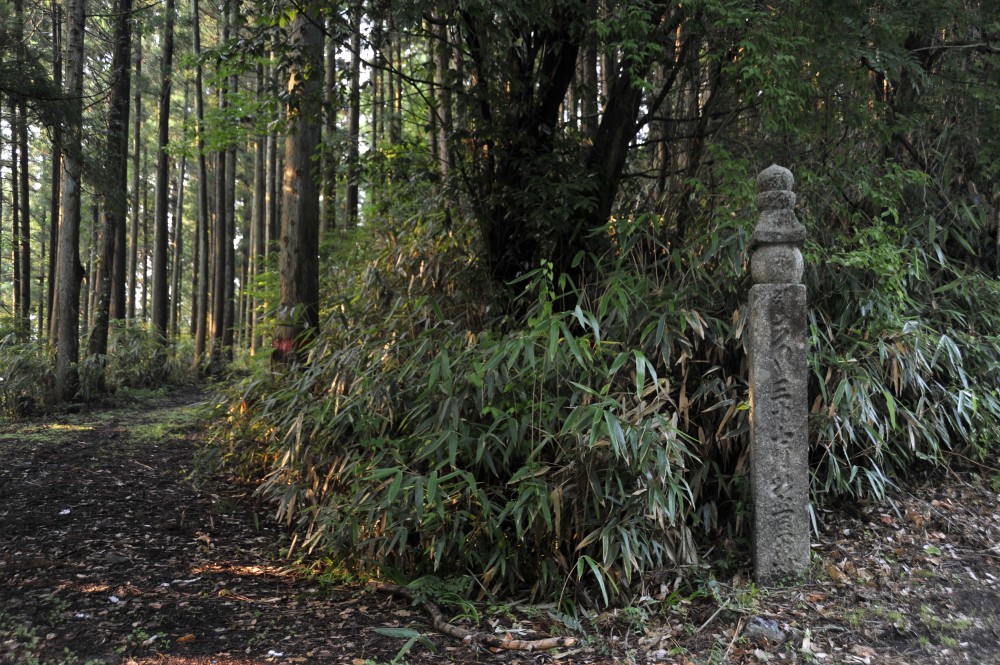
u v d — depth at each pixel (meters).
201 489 5.45
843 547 3.81
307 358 5.43
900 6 4.83
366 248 7.07
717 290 4.26
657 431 3.52
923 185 5.00
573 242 4.95
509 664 2.86
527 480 3.52
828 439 4.18
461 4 4.00
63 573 3.62
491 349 3.72
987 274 5.39
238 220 25.02
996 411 4.53
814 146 5.26
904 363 4.30
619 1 4.43
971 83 5.25
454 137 4.88
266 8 4.80
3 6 6.15
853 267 4.48
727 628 3.09
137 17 10.90
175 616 3.18
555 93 5.02
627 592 3.46
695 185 4.59
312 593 3.60
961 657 2.79
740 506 3.90
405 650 2.85
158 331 13.20
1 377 8.95
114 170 8.53
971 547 3.79
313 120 5.20
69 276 9.31
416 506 3.37
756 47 4.36
